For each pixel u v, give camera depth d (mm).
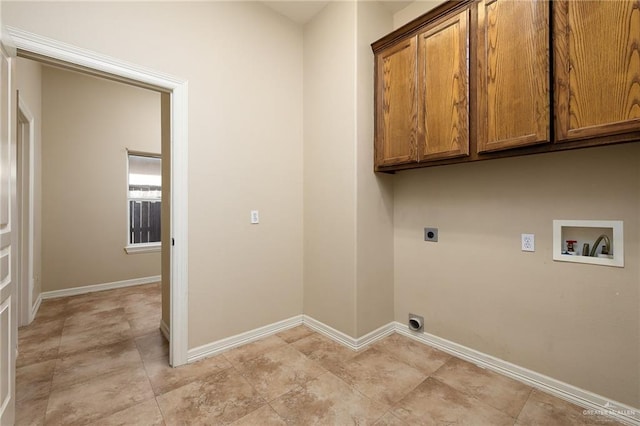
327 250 2576
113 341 2504
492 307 2051
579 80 1428
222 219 2318
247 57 2457
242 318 2438
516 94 1629
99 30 1779
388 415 1600
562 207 1759
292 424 1540
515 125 1634
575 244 1747
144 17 1948
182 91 2104
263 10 2562
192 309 2168
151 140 4449
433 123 2023
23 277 2818
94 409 1648
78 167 3867
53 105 3693
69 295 3783
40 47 1598
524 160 1911
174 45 2070
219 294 2305
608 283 1607
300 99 2834
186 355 2131
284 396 1762
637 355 1522
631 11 1288
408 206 2557
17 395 1768
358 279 2336
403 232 2592
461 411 1628
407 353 2275
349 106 2357
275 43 2645
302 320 2857
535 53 1556
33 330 2721
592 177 1655
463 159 1901
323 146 2609
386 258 2584
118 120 4172
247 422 1556
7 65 1428
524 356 1900
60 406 1673
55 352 2305
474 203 2150
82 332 2688
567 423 1536
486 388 1834
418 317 2484
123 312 3203
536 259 1857
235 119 2389
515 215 1947
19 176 2785
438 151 1995
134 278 4301
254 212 2510
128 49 1883
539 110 1542
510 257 1969
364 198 2381
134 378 1950
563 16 1471
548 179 1812
